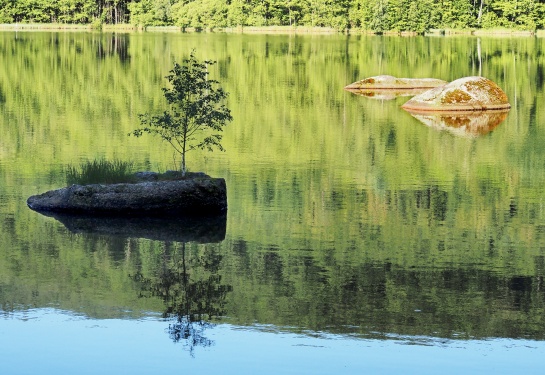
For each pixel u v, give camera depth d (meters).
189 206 16.50
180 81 18.23
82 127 26.80
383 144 24.62
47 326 10.84
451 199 17.89
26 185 18.58
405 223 15.96
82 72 46.38
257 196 17.95
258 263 13.53
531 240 14.88
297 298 11.88
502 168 21.19
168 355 9.99
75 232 15.14
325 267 13.30
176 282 12.55
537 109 32.91
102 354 10.02
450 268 13.29
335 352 10.08
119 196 16.36
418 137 25.97
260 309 11.48
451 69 51.50
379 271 13.12
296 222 15.97
